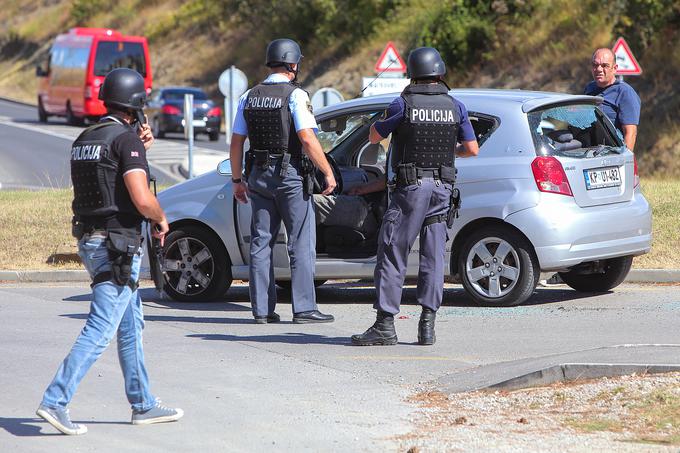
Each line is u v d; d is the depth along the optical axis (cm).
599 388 1717
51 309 2677
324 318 2445
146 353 2123
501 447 1445
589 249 2489
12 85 17612
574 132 2569
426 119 2062
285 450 1477
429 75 2089
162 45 15300
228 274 2741
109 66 10800
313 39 12200
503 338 2211
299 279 2431
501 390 1778
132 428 1598
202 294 2752
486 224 2516
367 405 1714
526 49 8906
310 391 1811
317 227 2627
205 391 1819
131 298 1573
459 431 1540
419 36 10225
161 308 2683
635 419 1555
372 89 5681
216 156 8025
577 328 2291
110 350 2153
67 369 1534
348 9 11775
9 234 3603
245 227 2689
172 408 1630
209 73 13875
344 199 2592
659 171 6694
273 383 1872
